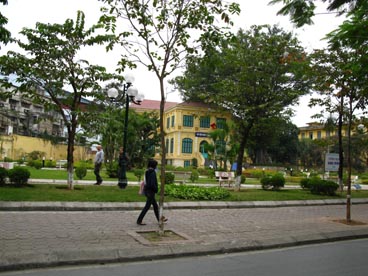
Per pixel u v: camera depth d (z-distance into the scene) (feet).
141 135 114.11
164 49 27.04
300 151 202.49
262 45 55.36
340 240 28.96
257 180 96.27
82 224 29.22
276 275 18.37
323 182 57.67
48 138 141.08
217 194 46.34
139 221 30.27
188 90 94.27
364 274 18.93
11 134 131.64
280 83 57.00
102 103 51.85
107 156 110.32
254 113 56.65
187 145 160.35
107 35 43.45
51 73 43.27
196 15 25.45
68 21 43.01
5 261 18.29
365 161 169.78
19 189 40.70
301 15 21.65
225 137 106.93
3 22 25.39
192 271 18.92
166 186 48.78
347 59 46.37
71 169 45.03
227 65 56.85
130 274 18.15
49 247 21.84
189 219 34.27
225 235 27.94
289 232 29.99
